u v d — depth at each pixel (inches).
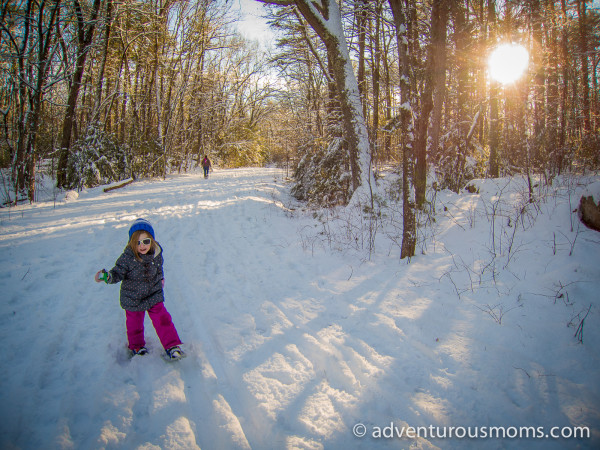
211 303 172.9
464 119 420.8
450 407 101.4
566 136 440.8
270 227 331.3
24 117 446.0
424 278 181.9
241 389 110.9
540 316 134.4
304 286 193.2
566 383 106.0
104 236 282.0
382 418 98.2
